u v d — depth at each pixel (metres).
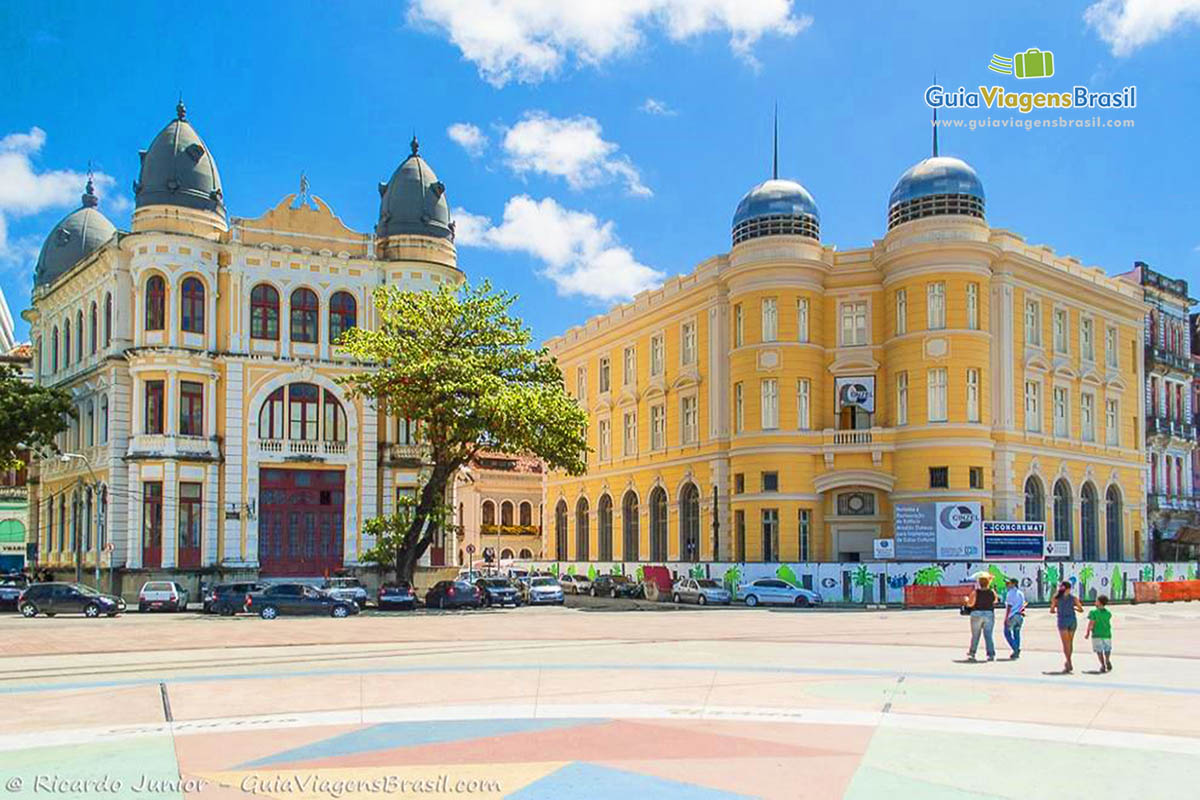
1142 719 15.84
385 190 60.81
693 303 59.22
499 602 50.50
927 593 46.31
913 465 50.47
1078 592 50.47
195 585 52.03
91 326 59.00
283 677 20.97
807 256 53.62
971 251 50.62
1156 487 67.62
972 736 14.51
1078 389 57.81
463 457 49.97
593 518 71.25
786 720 15.67
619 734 14.64
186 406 53.28
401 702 17.61
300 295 56.41
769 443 52.59
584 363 73.75
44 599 43.97
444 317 48.53
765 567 49.91
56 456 62.62
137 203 54.88
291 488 55.16
